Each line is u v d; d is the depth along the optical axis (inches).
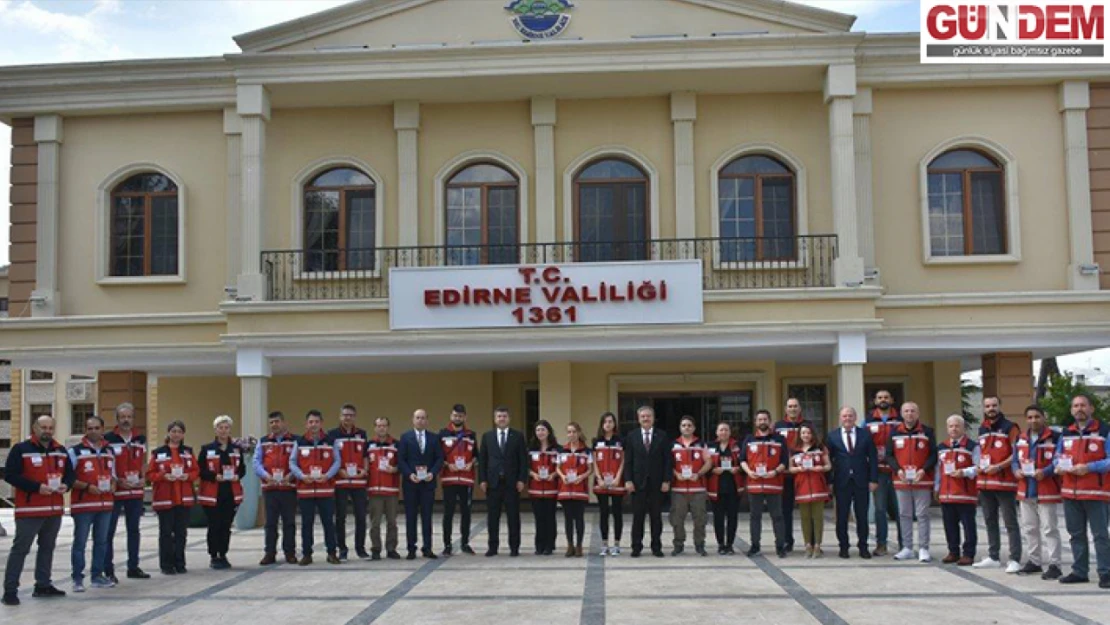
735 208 734.5
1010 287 717.9
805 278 716.0
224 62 728.3
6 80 737.0
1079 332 684.1
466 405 820.0
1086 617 350.9
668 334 661.9
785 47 682.8
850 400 660.1
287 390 826.2
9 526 760.3
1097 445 407.5
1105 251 713.0
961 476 471.2
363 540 523.5
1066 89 717.3
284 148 750.5
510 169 744.3
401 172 739.4
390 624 353.1
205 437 814.5
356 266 745.6
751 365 782.5
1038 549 443.2
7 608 393.7
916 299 683.4
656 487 507.8
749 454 508.1
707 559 498.6
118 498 459.2
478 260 743.7
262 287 693.3
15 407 1375.5
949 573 448.1
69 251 752.3
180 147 751.1
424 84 704.4
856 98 717.3
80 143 756.0
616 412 788.6
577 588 417.1
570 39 708.0
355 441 516.1
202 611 381.1
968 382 1280.8
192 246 747.4
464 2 716.0
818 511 495.2
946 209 727.7
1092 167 718.5
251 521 665.6
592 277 666.8
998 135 724.0
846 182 681.0
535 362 751.7
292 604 391.9
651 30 709.9
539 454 521.0
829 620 350.6
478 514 774.5
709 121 735.7
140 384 778.8
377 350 676.7
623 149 737.0
